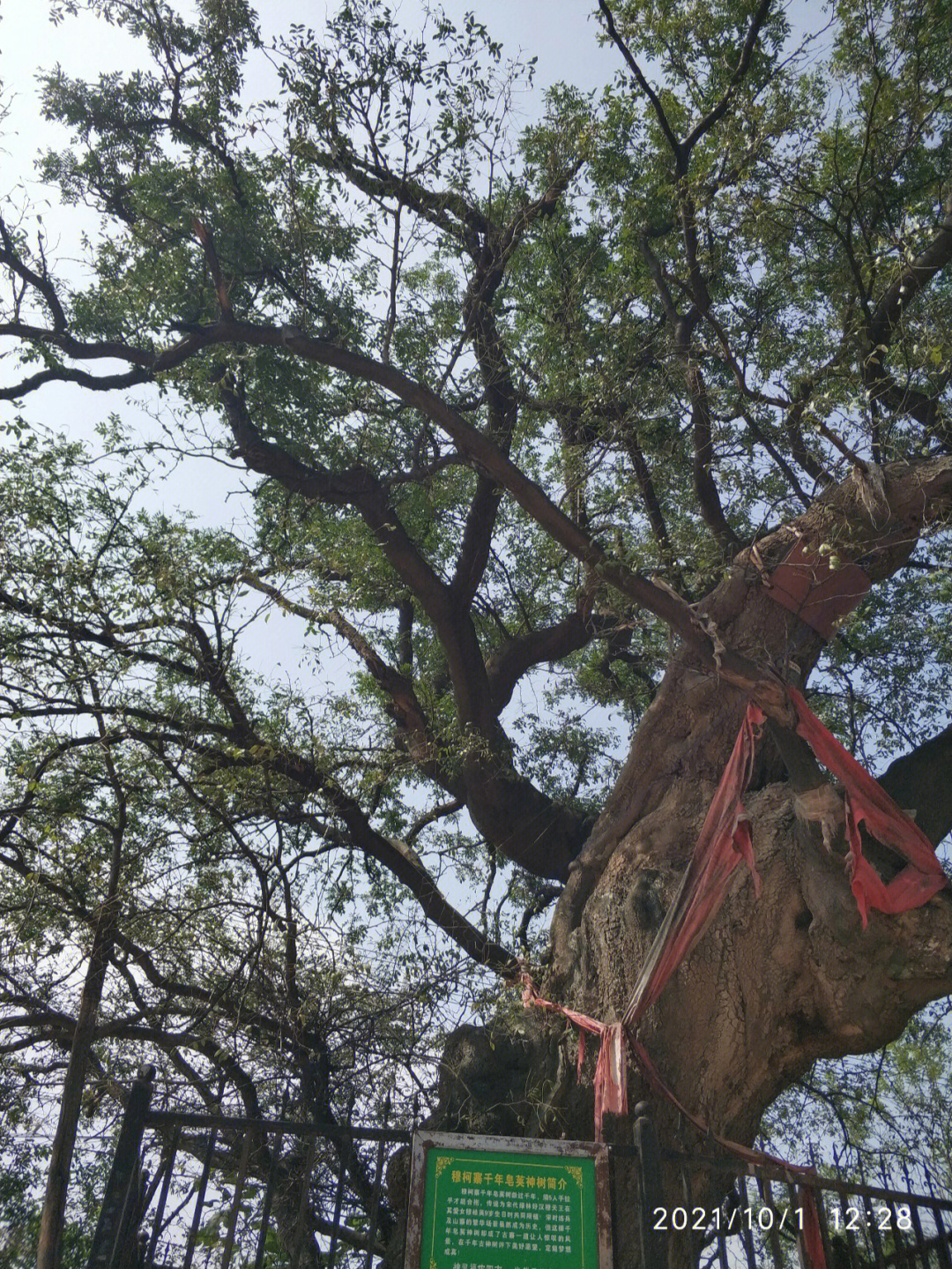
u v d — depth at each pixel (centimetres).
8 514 1025
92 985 859
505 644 1373
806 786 861
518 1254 536
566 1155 569
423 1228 543
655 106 1244
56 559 995
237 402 1268
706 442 1180
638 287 1340
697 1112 852
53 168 1278
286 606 1073
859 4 1131
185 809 995
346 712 1101
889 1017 863
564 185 1280
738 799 827
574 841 1249
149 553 1030
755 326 1299
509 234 1288
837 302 1262
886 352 1037
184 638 1060
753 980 888
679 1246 774
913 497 948
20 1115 1000
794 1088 1372
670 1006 870
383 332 1208
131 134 1265
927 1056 1571
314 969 1018
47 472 1061
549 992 959
